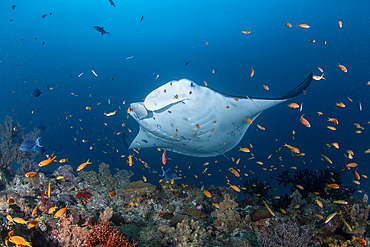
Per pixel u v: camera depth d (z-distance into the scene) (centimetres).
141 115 571
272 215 429
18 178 547
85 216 363
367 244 334
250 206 507
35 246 325
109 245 315
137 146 829
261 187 596
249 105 599
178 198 569
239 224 419
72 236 335
